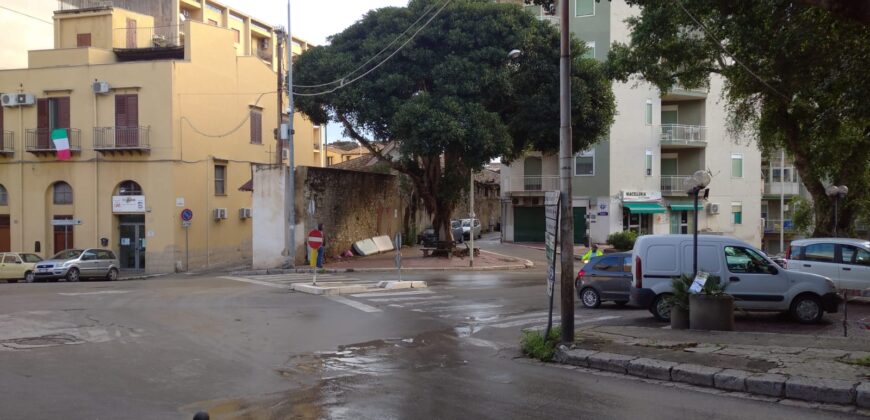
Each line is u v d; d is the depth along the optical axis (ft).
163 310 48.83
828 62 49.01
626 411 22.54
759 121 70.33
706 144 148.97
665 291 43.78
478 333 41.04
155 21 183.83
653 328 38.27
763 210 175.52
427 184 106.01
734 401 23.80
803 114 62.69
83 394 24.44
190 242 108.37
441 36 92.84
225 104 118.42
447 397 24.59
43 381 26.48
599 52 138.51
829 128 59.62
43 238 108.27
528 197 152.56
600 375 28.63
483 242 161.07
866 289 49.44
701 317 37.17
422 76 93.76
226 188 118.11
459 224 163.63
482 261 102.42
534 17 97.04
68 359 30.99
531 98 94.68
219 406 23.12
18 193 109.09
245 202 123.75
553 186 148.46
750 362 27.78
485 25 91.50
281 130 101.60
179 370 28.99
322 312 48.83
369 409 22.80
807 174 69.41
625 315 48.11
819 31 46.88
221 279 80.07
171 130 105.19
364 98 92.84
